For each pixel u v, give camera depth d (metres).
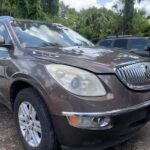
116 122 3.21
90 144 3.24
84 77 3.22
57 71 3.34
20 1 14.77
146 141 4.17
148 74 3.75
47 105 3.31
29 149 3.77
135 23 30.80
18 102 3.88
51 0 26.33
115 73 3.35
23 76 3.66
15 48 4.18
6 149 3.95
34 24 4.92
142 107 3.43
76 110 3.11
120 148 3.95
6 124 4.85
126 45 10.77
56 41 4.67
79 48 4.30
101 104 3.13
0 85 4.30
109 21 32.38
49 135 3.41
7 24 4.57
